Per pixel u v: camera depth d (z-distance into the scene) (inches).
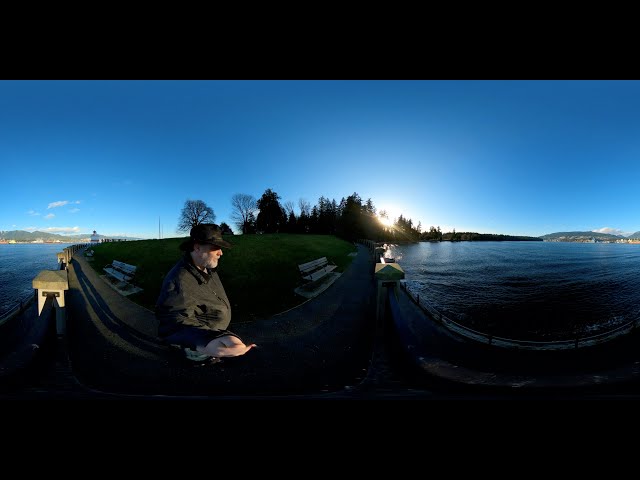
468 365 206.7
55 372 177.0
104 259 715.4
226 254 682.2
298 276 525.3
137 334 251.3
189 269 56.7
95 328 266.7
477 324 540.1
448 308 644.1
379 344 229.5
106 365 187.8
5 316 293.4
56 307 237.6
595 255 2893.7
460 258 1998.0
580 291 900.0
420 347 182.4
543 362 215.8
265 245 895.7
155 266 566.9
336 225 1875.0
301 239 1169.4
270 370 180.7
